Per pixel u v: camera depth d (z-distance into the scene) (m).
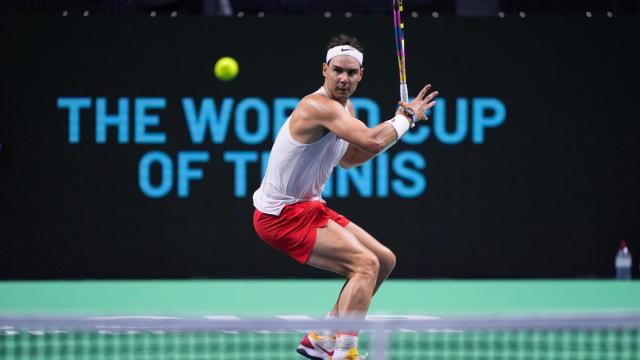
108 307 31.53
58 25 40.34
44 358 20.27
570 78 40.94
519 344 22.34
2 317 11.58
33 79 40.41
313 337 18.22
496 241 41.00
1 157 40.41
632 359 20.17
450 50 40.56
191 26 40.41
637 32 40.94
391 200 40.62
